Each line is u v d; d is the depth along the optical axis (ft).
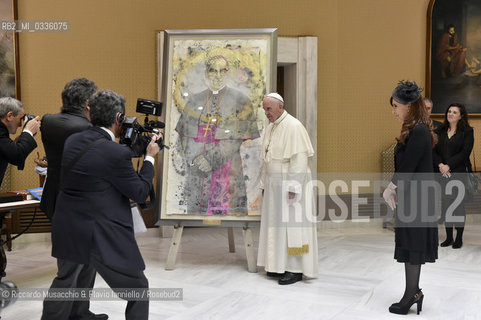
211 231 24.06
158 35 22.67
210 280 15.80
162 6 22.91
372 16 24.84
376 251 19.72
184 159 17.06
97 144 9.06
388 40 25.12
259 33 17.07
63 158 9.19
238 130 16.92
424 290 14.75
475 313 12.78
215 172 16.96
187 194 16.98
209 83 17.12
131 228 9.21
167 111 17.21
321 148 24.41
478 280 15.79
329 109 24.44
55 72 21.97
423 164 12.19
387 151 24.59
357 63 24.81
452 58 25.64
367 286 15.20
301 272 15.65
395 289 14.88
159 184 17.10
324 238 22.29
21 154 12.69
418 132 12.08
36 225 21.83
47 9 21.74
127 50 22.70
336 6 24.18
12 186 21.56
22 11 21.42
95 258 8.82
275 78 16.97
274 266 15.65
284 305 13.42
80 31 22.17
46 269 17.26
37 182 21.84
